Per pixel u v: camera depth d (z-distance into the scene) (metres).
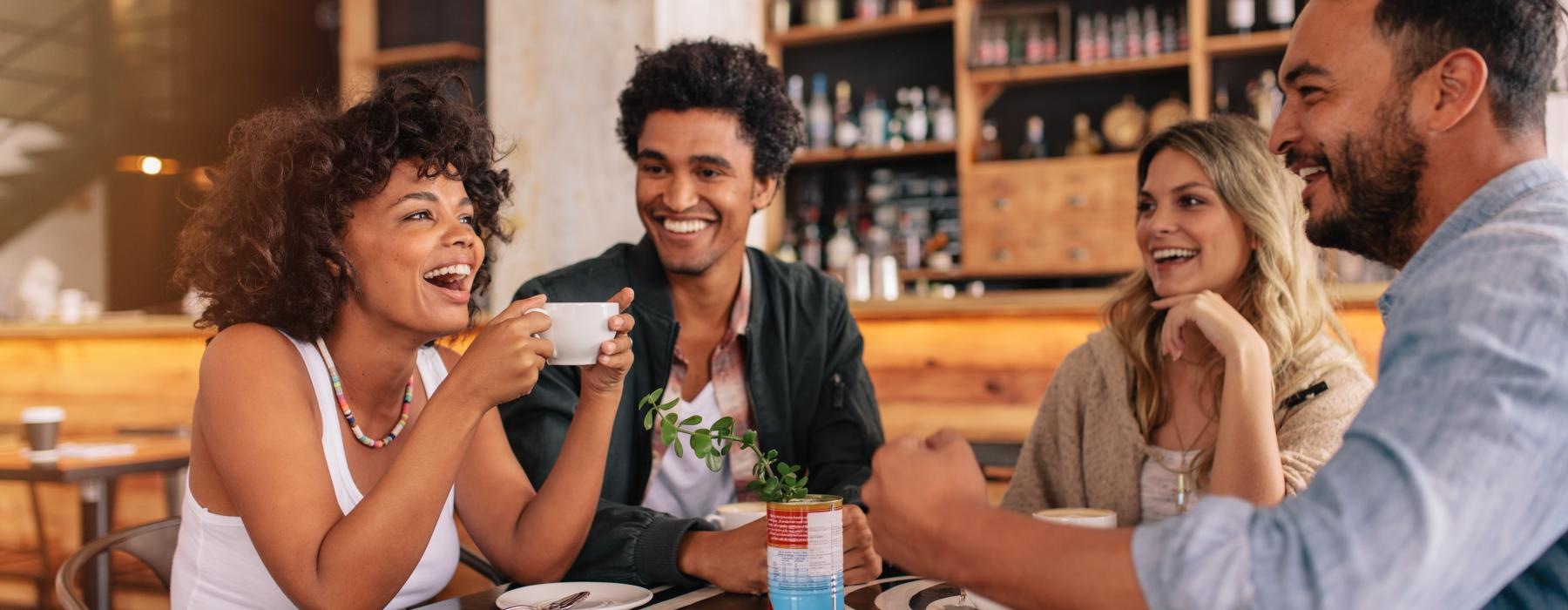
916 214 5.04
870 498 0.77
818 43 5.27
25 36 6.81
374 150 1.19
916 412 2.98
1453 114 0.79
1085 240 4.64
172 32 6.87
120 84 6.92
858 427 1.84
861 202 5.16
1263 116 4.54
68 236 6.88
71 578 1.29
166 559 1.49
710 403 1.80
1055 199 4.68
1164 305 1.55
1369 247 0.88
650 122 1.72
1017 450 2.13
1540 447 0.64
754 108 1.72
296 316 1.21
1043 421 1.84
